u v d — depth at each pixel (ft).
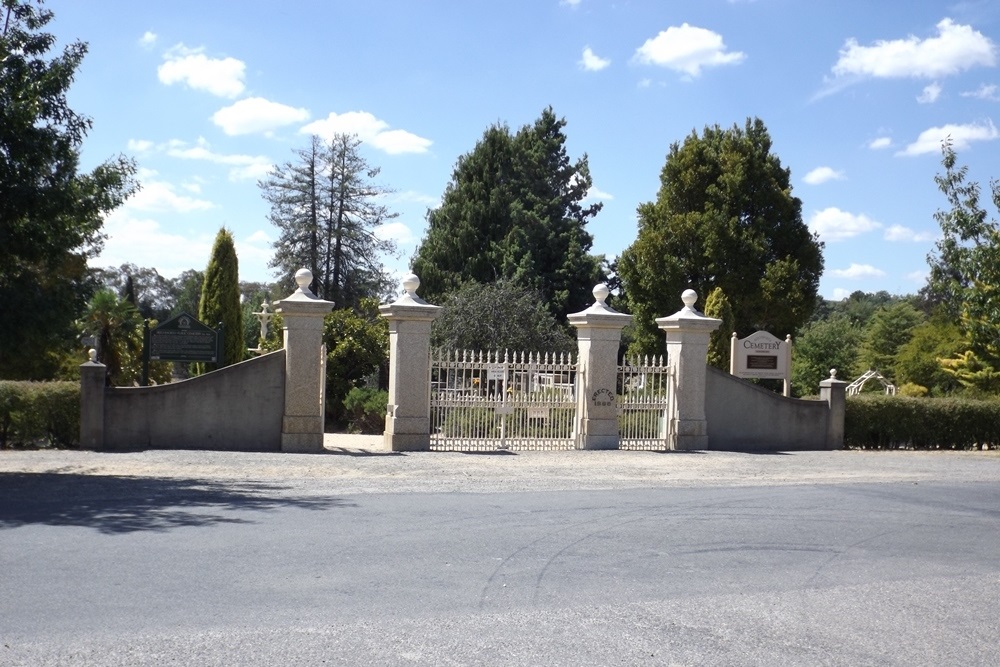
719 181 132.98
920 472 55.98
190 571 25.81
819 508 40.57
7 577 24.64
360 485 43.14
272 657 19.34
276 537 30.48
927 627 23.32
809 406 67.87
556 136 164.14
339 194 161.17
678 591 25.80
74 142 46.50
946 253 72.95
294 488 41.57
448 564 27.73
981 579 28.45
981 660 20.95
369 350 84.99
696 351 63.67
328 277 161.27
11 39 45.73
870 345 179.63
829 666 20.25
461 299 123.75
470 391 60.39
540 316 126.11
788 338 74.95
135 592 23.63
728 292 130.00
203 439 54.90
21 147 43.34
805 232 133.80
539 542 31.24
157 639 20.18
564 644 20.90
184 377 127.75
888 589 26.91
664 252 132.46
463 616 22.68
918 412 71.56
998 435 73.72
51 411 54.29
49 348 47.11
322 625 21.58
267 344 91.91
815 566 29.40
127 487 40.24
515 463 53.06
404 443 57.26
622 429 64.03
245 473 45.96
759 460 58.85
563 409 61.82
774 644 21.56
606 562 28.76
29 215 43.75
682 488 45.68
